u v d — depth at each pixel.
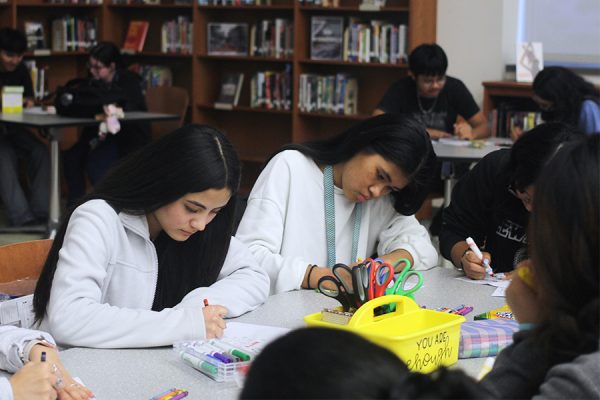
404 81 5.52
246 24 6.81
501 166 2.58
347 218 2.44
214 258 2.06
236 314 1.99
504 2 6.01
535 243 1.07
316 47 6.44
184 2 7.07
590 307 1.04
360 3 6.46
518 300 1.17
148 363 1.69
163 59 7.42
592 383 1.02
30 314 1.94
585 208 1.02
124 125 6.00
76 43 7.25
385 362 0.70
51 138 5.49
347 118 6.49
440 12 6.19
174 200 1.87
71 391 1.51
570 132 2.14
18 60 6.27
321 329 0.74
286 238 2.42
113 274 1.95
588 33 5.88
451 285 2.32
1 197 6.12
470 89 6.16
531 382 1.12
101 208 1.91
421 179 2.39
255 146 7.23
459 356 1.72
